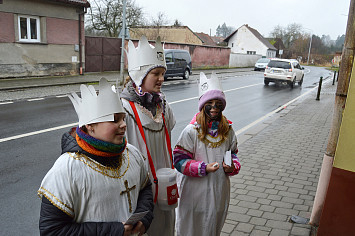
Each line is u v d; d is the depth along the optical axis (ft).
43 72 53.36
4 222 11.93
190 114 31.48
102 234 5.17
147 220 5.96
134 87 7.66
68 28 55.88
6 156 18.39
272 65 61.31
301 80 65.57
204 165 8.22
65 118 27.91
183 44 92.58
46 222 4.99
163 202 7.48
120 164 5.68
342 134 8.39
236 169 8.87
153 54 7.42
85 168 5.22
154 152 7.72
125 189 5.62
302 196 14.02
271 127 27.48
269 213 12.44
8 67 48.37
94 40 64.49
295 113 34.14
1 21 46.39
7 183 15.07
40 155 18.76
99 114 5.20
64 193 5.02
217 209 8.70
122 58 51.83
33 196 13.98
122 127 5.43
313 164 18.22
